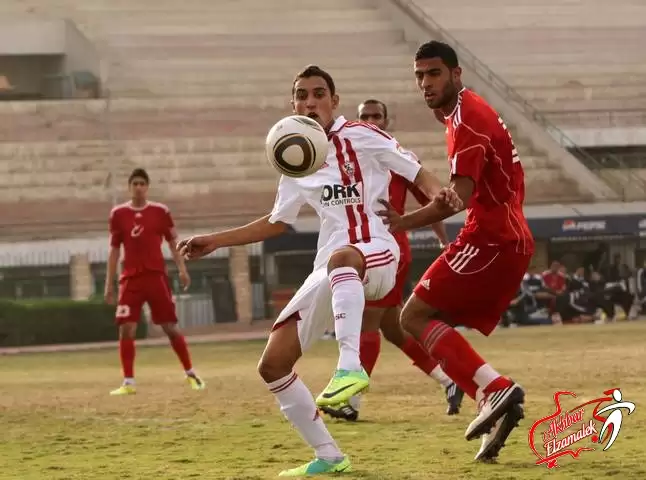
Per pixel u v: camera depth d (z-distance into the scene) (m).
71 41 102.38
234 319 71.88
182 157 89.81
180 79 103.25
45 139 92.38
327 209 14.47
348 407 20.06
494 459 14.58
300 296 13.99
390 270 14.30
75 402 26.50
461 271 14.45
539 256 74.94
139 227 30.33
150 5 113.00
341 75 105.25
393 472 13.81
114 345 60.44
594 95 103.25
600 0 116.75
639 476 13.19
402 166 14.41
